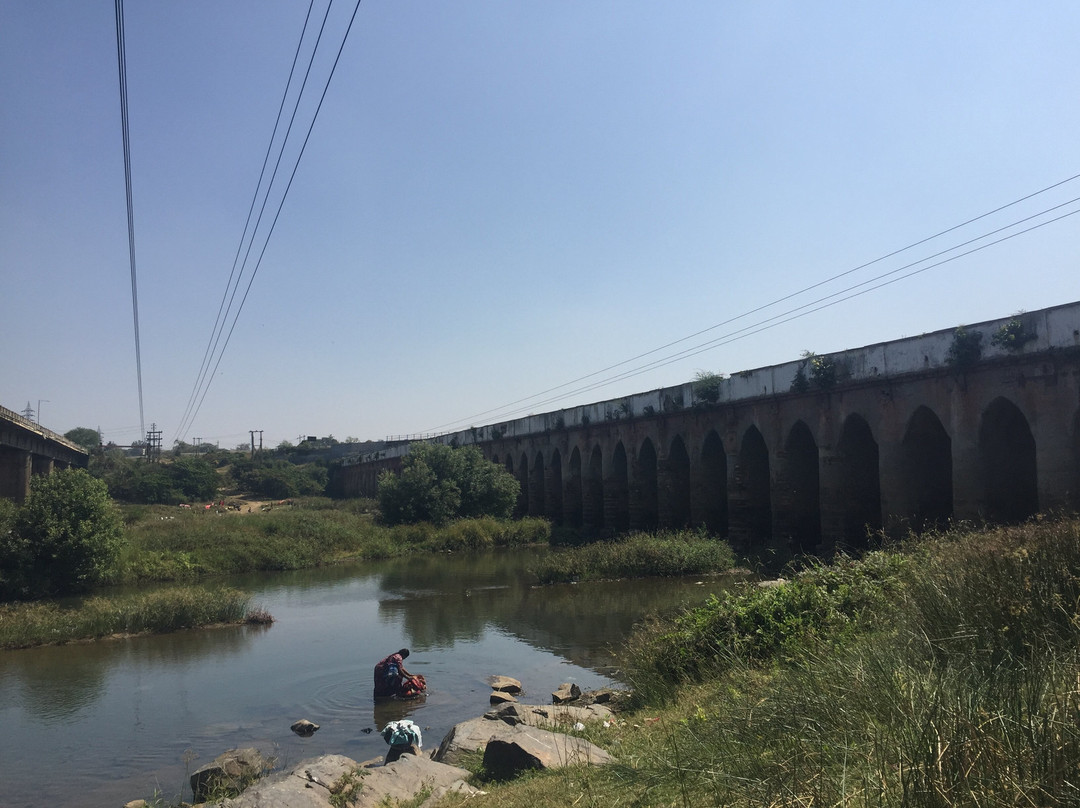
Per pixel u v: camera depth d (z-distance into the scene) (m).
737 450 31.23
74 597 25.98
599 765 6.88
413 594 25.52
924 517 23.31
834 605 10.69
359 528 42.19
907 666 5.66
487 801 6.63
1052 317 18.69
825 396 26.33
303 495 92.31
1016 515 21.00
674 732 7.42
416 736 10.74
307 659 16.77
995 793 3.71
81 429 137.62
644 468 39.25
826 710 5.46
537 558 34.59
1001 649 5.98
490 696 13.36
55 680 15.37
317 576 30.97
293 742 11.62
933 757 3.98
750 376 30.08
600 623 19.31
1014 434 21.33
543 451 51.38
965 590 7.06
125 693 14.42
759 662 9.91
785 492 28.47
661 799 5.38
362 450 119.44
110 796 9.77
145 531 38.06
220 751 11.33
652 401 37.06
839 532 25.77
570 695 12.55
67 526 26.56
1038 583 6.74
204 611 20.84
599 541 37.62
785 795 4.37
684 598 21.86
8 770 10.65
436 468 46.91
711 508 33.75
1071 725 3.96
